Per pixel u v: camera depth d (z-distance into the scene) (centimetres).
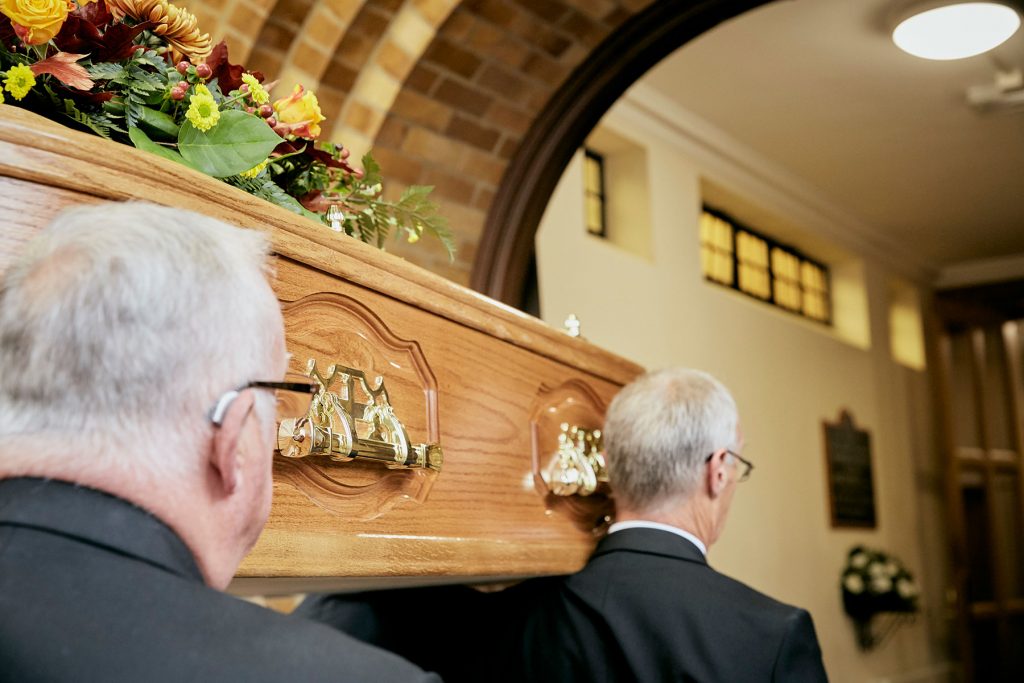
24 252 83
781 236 782
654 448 190
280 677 75
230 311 83
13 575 74
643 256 591
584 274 530
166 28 131
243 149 126
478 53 330
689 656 168
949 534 937
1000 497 971
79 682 70
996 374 980
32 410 78
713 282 693
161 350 79
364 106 309
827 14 516
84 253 80
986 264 951
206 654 74
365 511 135
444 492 152
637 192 599
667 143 624
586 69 362
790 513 699
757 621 168
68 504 77
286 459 121
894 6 505
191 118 123
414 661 204
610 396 218
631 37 359
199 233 85
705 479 192
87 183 98
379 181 164
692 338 618
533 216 369
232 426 81
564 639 185
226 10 255
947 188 758
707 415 192
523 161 364
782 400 710
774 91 598
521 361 181
